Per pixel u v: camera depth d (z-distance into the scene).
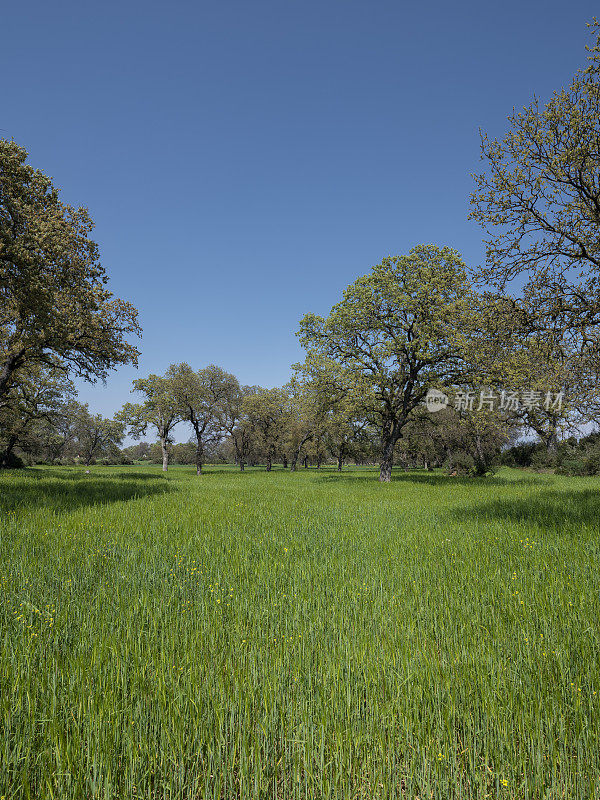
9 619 4.34
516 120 12.98
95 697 2.93
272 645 3.90
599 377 11.05
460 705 2.97
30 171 14.13
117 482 25.20
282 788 2.36
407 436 48.75
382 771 2.40
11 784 2.34
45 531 8.51
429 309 28.80
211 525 9.83
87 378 23.28
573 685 3.13
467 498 16.77
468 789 2.38
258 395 62.41
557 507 12.30
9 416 37.09
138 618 4.42
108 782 2.26
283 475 46.16
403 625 4.15
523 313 12.43
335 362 33.12
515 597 5.01
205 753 2.60
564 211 12.62
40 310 15.18
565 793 2.31
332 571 6.14
